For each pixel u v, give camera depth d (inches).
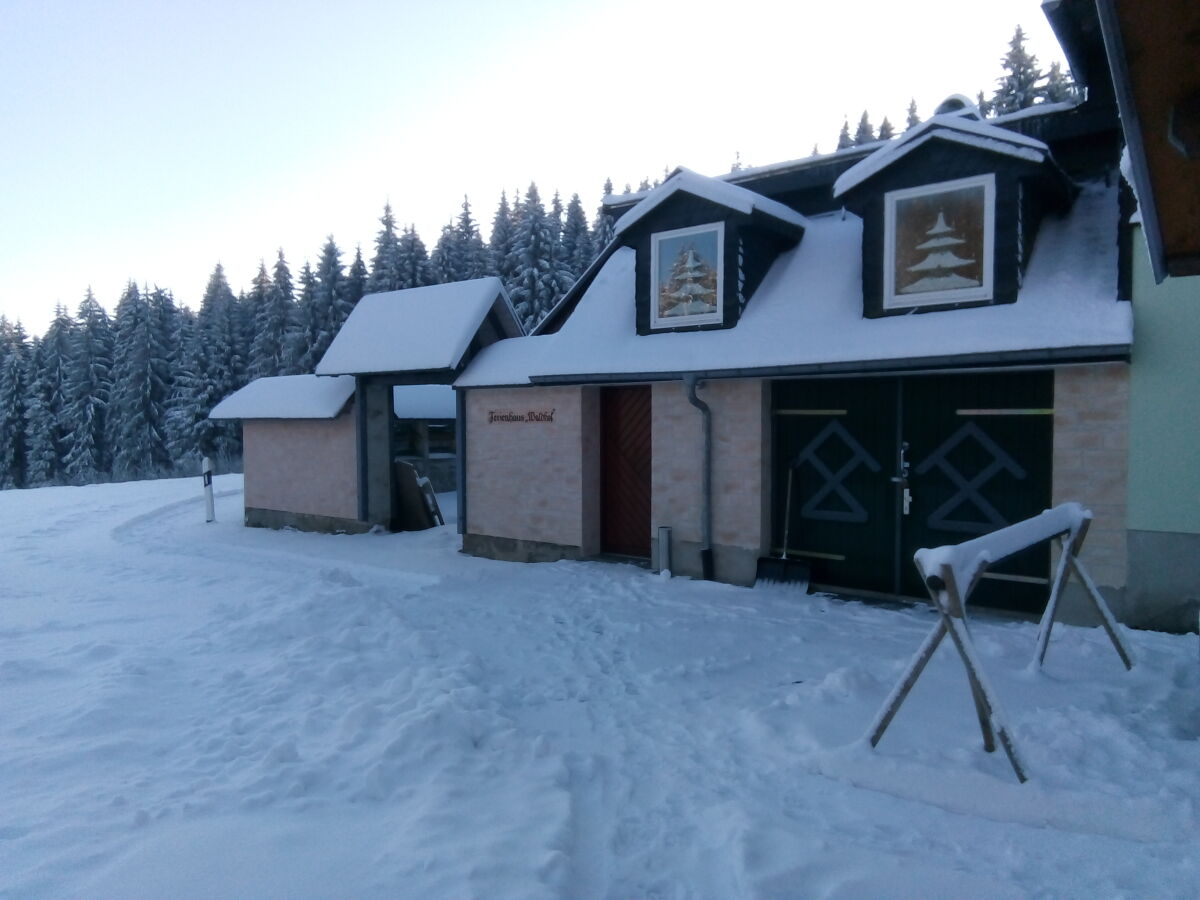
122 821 144.6
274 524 622.5
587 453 433.4
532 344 475.5
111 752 178.5
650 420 425.7
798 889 129.5
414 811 150.2
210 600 350.0
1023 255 307.9
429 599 351.9
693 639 284.5
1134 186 131.3
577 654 270.4
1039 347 273.9
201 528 645.9
